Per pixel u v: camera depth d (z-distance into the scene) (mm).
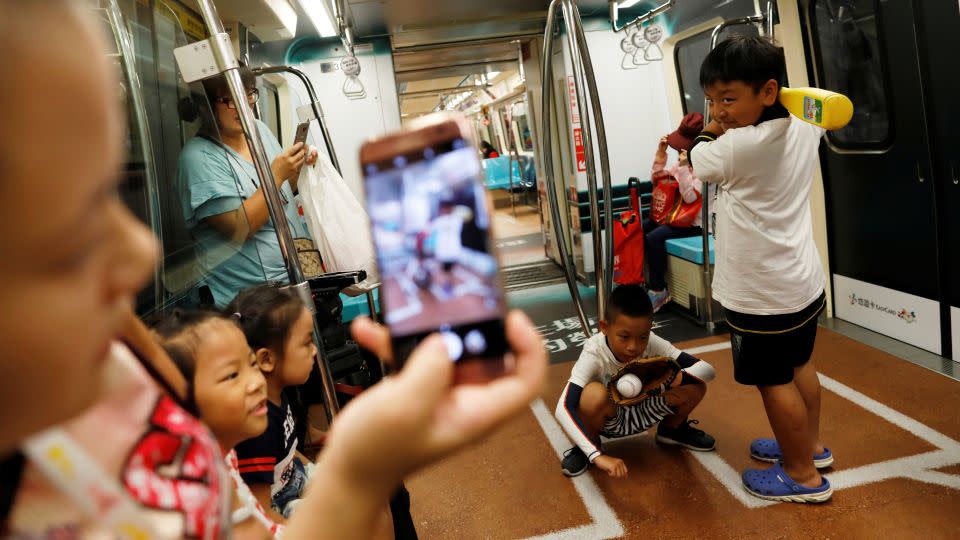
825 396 3613
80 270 270
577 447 3168
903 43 3848
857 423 3275
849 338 4441
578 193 6809
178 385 658
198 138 2135
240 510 971
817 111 2211
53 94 241
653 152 6914
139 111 1659
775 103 2391
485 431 448
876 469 2857
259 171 1771
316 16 5066
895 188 4129
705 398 3797
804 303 2475
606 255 2771
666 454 3219
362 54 6516
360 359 2826
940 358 3926
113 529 358
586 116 2604
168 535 423
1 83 229
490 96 14008
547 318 5945
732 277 2537
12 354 254
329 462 451
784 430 2629
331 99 6504
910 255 4102
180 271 1818
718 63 2357
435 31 6652
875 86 4121
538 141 8203
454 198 490
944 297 3877
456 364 475
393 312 492
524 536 2688
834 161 4641
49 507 349
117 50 1568
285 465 1852
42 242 248
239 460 1659
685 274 5379
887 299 4336
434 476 3236
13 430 276
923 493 2648
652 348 3053
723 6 5738
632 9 6586
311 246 2986
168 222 1786
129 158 1573
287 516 1732
